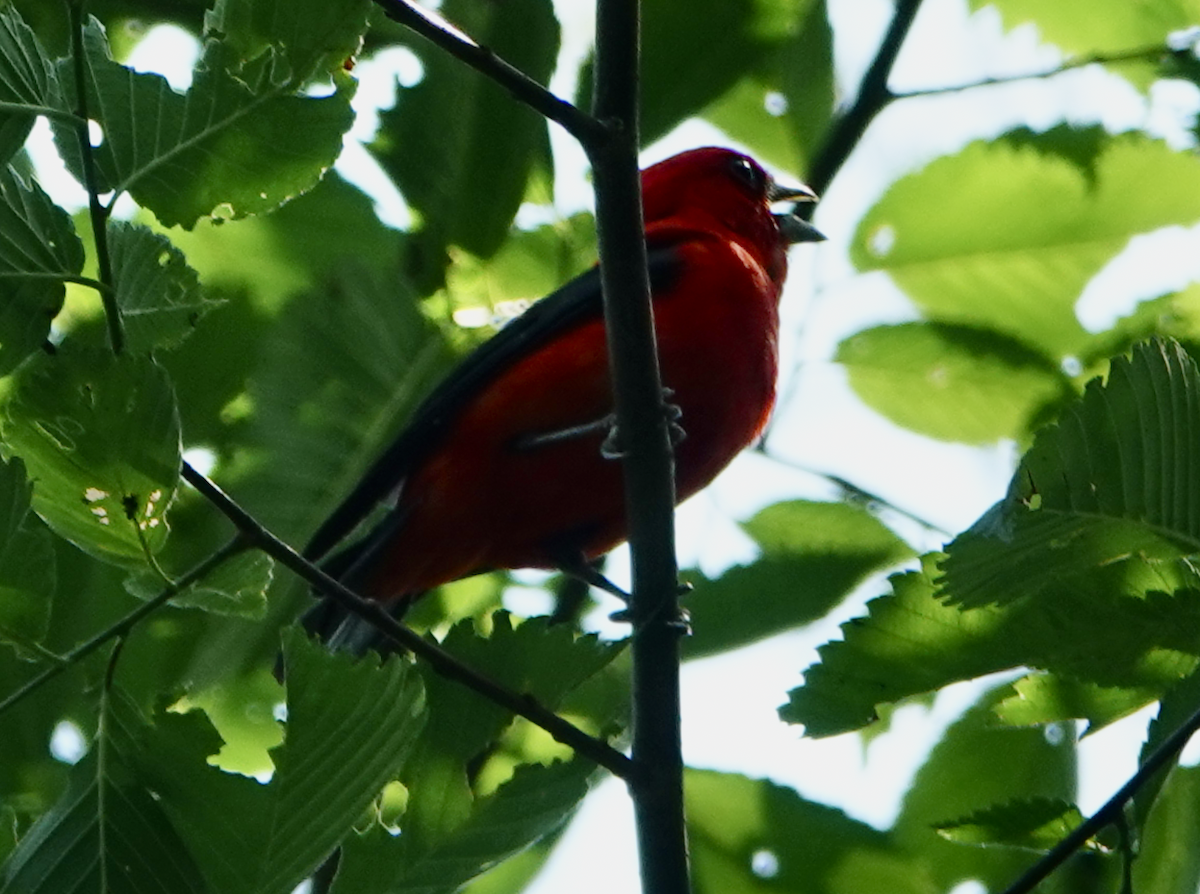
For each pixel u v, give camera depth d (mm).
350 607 7266
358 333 10812
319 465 10648
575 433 11359
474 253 10977
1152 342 7195
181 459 6883
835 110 12719
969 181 11945
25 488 6727
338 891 7520
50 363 6668
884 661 7945
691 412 11742
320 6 7062
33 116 6730
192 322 7129
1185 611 7559
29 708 10477
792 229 13969
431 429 11242
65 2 6738
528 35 10852
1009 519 7027
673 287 11875
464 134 10844
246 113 7086
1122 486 7113
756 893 11375
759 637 10945
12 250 6828
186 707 10320
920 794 11367
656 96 11570
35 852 7113
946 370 12039
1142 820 7590
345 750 7098
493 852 7641
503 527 11867
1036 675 8148
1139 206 11867
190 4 12055
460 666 7453
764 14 11789
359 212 11945
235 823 7125
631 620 8555
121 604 10242
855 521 11430
